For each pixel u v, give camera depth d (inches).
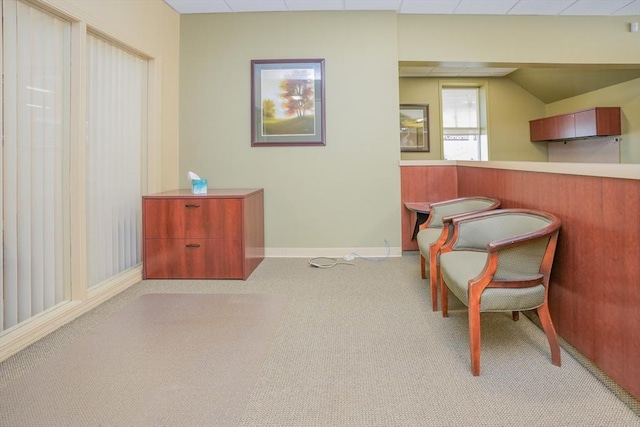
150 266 119.3
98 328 83.3
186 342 76.3
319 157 148.6
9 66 75.2
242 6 141.4
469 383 61.1
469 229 84.8
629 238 54.4
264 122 147.8
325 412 54.1
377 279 119.3
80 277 91.7
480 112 241.1
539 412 53.6
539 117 238.5
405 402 56.3
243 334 80.0
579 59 154.0
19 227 77.8
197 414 53.7
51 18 85.6
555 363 66.0
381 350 72.6
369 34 146.1
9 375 63.9
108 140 106.8
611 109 188.5
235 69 147.3
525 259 64.4
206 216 118.2
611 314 58.7
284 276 123.2
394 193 149.2
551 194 75.9
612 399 56.2
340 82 147.0
